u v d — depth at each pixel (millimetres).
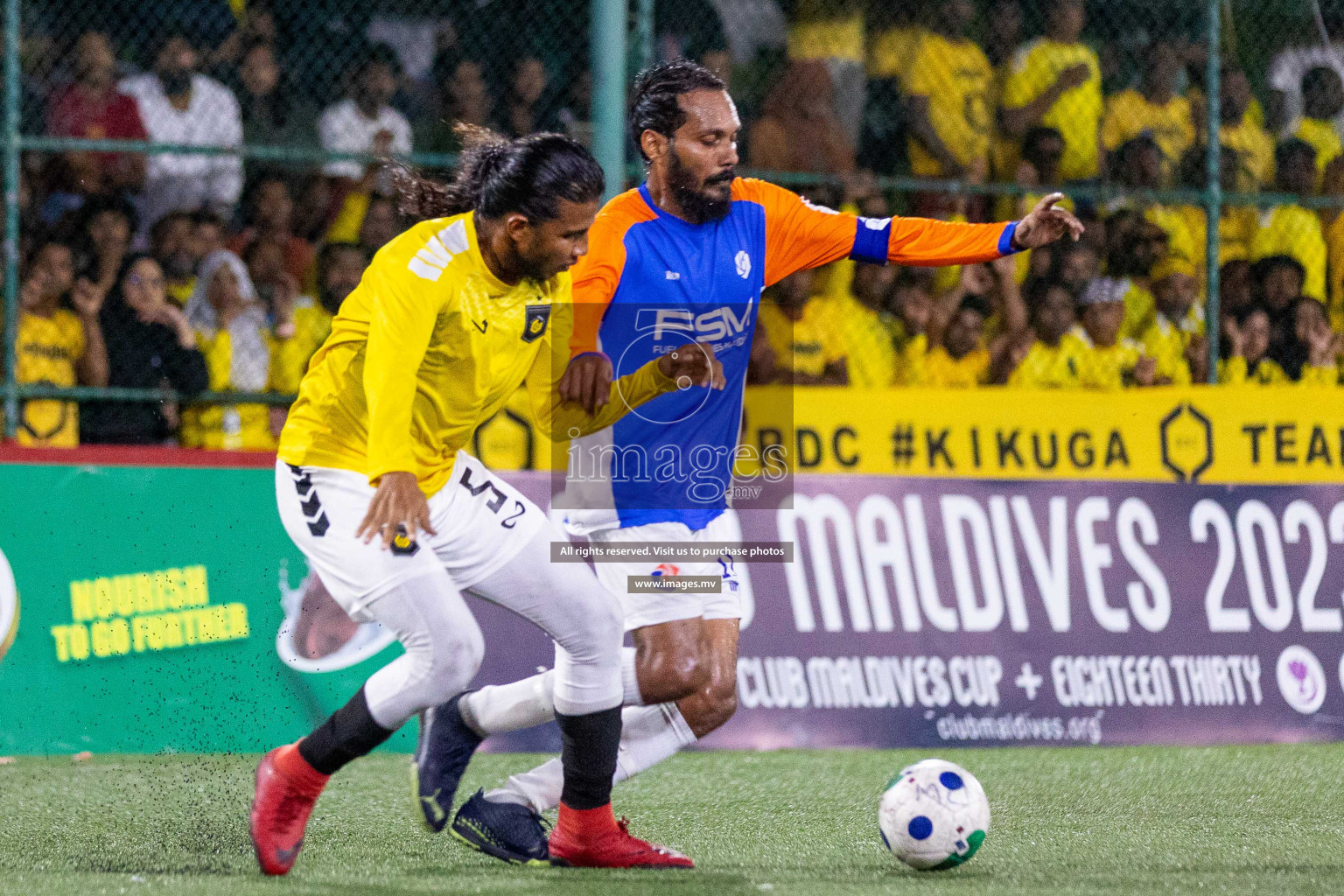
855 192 23000
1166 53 24578
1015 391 21594
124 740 18734
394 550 10430
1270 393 22188
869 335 23188
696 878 11328
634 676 12398
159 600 19016
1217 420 22047
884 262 13297
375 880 11039
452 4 24484
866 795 16375
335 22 24000
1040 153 24344
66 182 22391
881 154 24922
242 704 19047
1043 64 24438
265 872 11125
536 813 12086
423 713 11859
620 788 16812
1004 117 24719
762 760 19000
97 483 19016
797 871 11703
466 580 10898
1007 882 11172
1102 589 21266
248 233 22641
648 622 12539
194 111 23078
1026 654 20922
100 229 21203
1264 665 21594
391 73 23969
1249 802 16031
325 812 14672
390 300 9992
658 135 12719
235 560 19281
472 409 10766
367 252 22828
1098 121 24547
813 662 20266
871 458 21141
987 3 24875
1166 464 21906
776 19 24906
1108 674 21094
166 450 19250
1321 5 25078
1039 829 14086
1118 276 23828
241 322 22047
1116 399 21859
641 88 12867
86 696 18703
